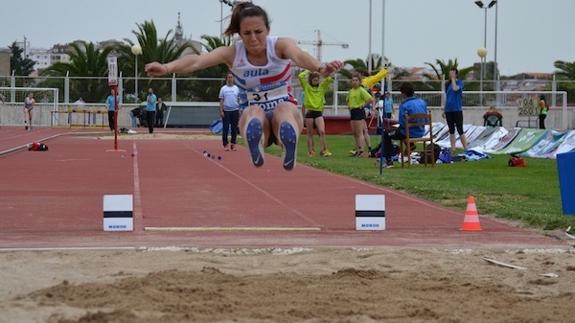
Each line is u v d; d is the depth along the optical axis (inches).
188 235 389.7
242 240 376.8
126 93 2011.6
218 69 2124.8
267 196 548.4
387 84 1558.8
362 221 410.0
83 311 244.8
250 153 283.6
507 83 2170.3
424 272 309.3
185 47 2356.1
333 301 259.8
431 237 390.9
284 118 281.6
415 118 793.6
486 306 257.0
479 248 360.5
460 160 861.8
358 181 653.9
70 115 1914.4
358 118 916.0
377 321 239.1
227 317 240.7
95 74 2308.1
